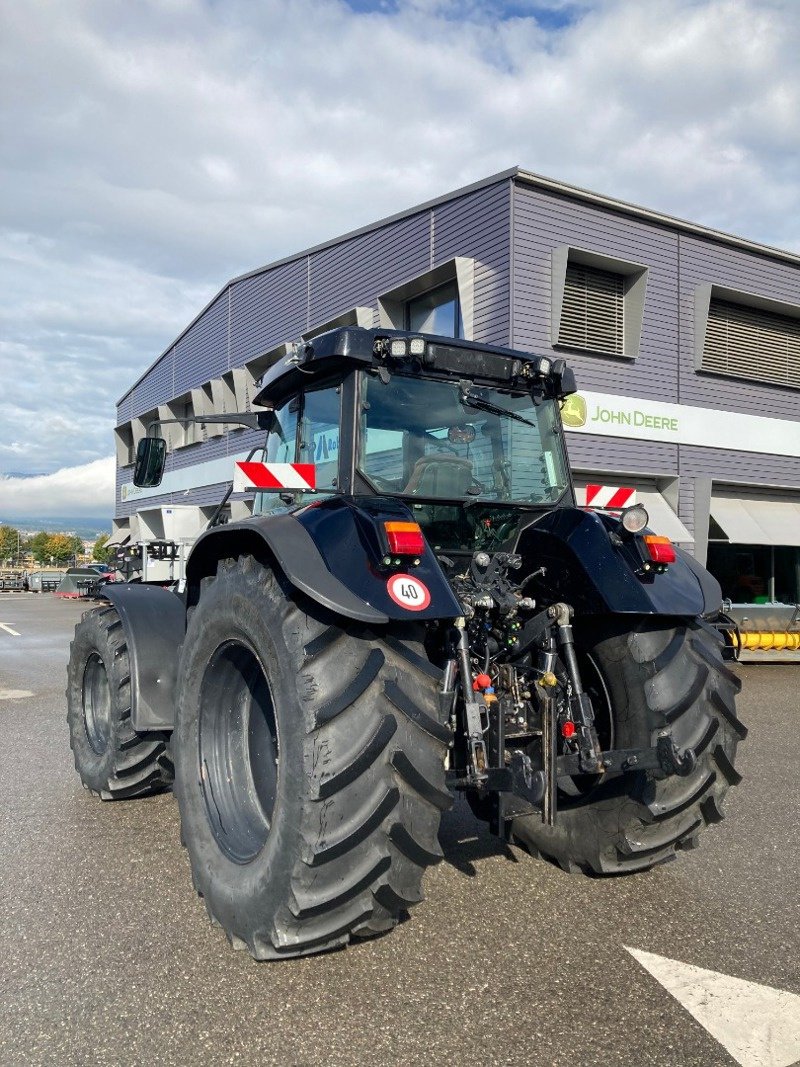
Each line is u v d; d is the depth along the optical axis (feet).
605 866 10.75
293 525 8.79
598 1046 7.36
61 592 111.34
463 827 13.38
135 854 12.19
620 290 45.19
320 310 56.54
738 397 49.44
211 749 10.52
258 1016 7.81
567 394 12.24
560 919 9.97
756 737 20.84
